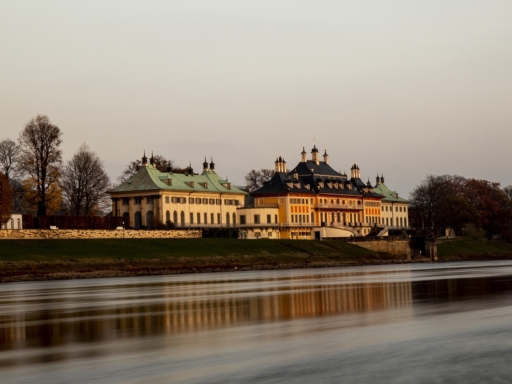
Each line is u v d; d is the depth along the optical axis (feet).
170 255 502.79
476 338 158.61
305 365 136.15
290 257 568.82
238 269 503.20
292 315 202.18
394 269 482.69
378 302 231.91
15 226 530.68
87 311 221.66
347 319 191.42
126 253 489.67
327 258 592.19
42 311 223.51
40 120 545.03
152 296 271.28
